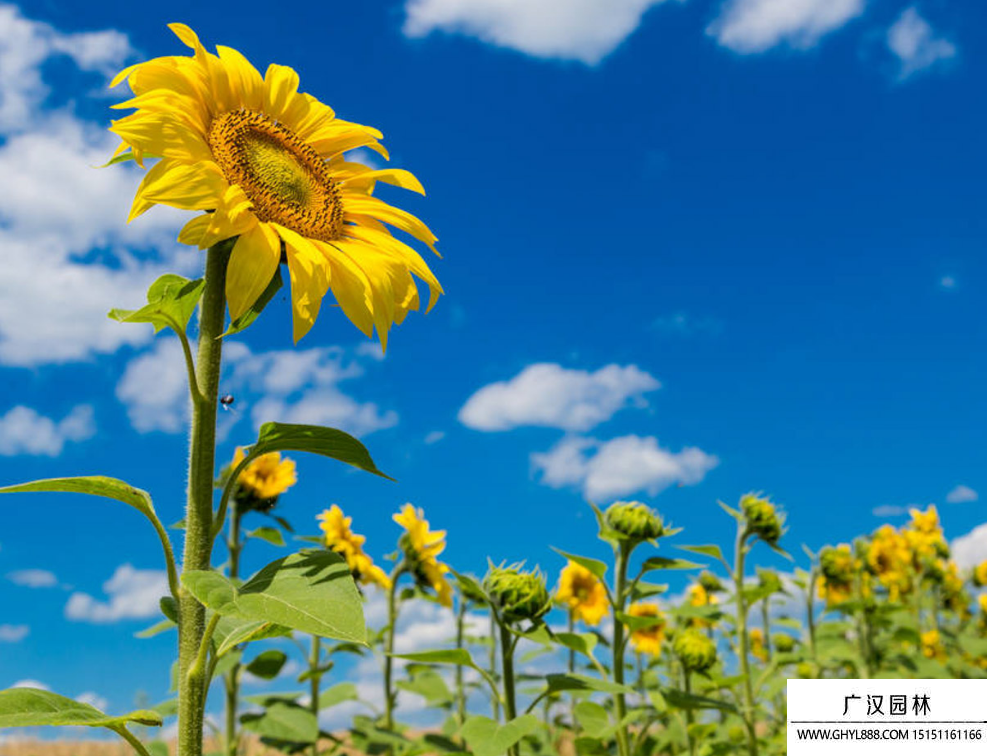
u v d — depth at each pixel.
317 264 0.73
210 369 0.71
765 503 1.51
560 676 1.04
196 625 0.69
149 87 0.76
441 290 0.87
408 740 1.41
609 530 1.21
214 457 0.70
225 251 0.72
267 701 1.42
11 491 0.67
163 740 1.28
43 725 0.61
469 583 1.06
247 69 0.84
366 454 0.73
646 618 1.15
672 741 1.65
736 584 1.50
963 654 2.19
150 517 0.69
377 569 1.60
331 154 0.90
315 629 0.61
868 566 2.16
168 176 0.70
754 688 1.62
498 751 0.90
